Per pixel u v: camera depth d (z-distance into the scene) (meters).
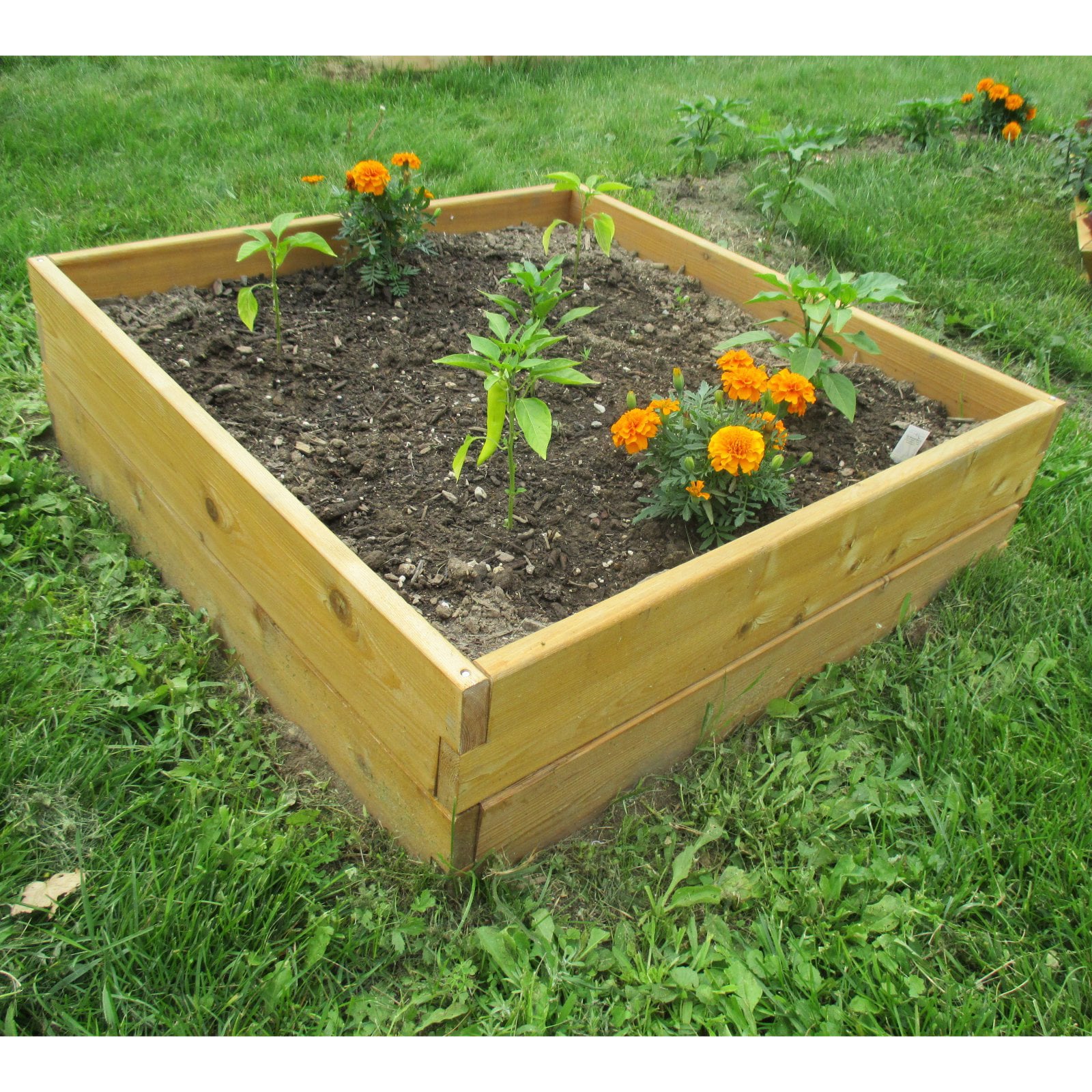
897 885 1.90
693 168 5.29
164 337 2.73
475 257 3.40
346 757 1.97
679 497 2.17
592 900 1.84
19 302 3.59
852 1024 1.65
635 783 2.03
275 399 2.59
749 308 3.24
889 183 5.04
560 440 2.56
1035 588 2.65
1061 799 2.04
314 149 4.86
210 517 2.13
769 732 2.15
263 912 1.71
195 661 2.26
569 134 5.50
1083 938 1.79
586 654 1.63
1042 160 5.79
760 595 1.97
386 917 1.76
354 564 1.69
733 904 1.84
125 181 4.43
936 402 2.79
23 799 1.89
